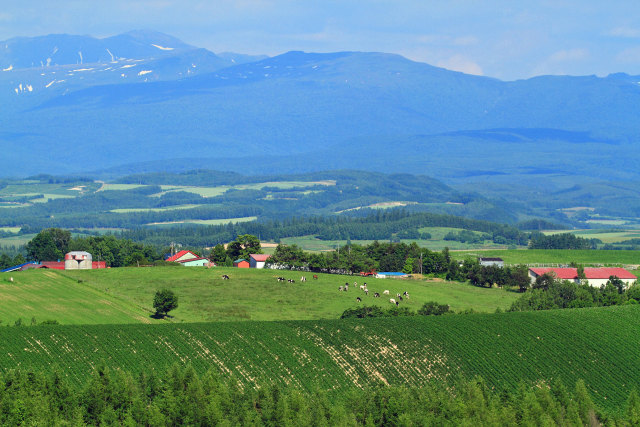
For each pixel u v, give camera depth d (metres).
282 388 172.38
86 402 150.62
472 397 162.12
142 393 155.50
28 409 143.75
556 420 156.62
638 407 160.75
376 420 155.38
